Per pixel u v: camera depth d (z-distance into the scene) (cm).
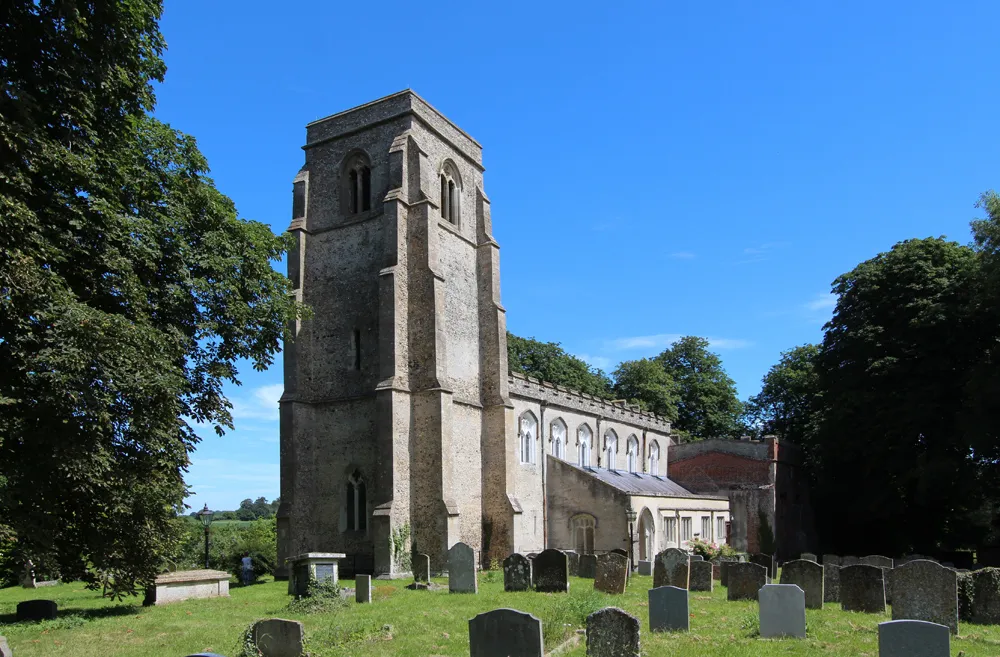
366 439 3572
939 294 4291
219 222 2461
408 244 3691
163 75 2155
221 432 2419
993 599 1803
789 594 1562
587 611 1745
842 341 4781
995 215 3703
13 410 1742
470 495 3784
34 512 1820
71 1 1638
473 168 4353
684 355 8156
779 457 5628
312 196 4031
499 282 4219
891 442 4519
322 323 3828
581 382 7231
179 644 1600
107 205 1820
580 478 4294
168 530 2261
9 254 1530
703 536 5078
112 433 1922
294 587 2267
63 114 1812
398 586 2803
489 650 1270
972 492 4359
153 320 2145
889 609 2075
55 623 1902
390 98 3884
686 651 1391
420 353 3562
